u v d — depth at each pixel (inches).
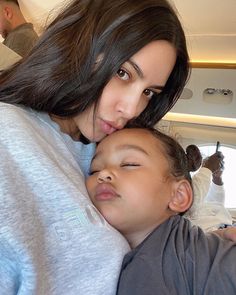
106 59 27.1
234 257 26.9
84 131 30.6
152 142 32.8
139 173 30.1
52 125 27.7
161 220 31.0
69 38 28.0
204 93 89.1
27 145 21.4
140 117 36.3
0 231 17.8
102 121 30.2
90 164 31.8
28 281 18.2
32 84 27.2
